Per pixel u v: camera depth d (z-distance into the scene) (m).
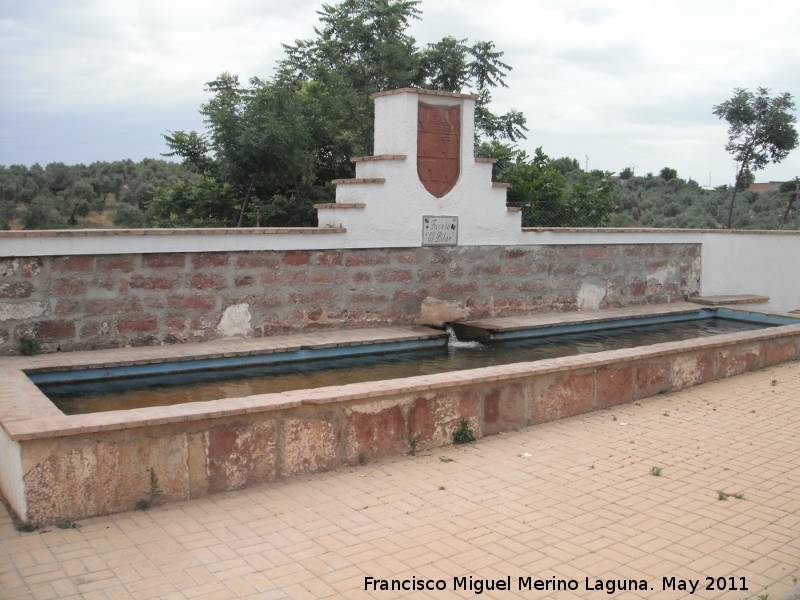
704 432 6.61
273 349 8.71
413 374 8.55
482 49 18.14
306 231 9.63
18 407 5.30
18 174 23.56
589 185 16.81
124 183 25.45
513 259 11.69
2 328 7.76
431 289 10.88
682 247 13.79
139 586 3.70
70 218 19.61
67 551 4.09
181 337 8.82
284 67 17.09
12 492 4.51
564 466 5.66
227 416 4.97
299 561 4.00
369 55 16.98
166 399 7.29
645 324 12.35
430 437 6.05
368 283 10.29
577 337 11.23
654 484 5.29
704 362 8.45
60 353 8.02
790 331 9.64
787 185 28.06
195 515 4.62
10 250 7.67
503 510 4.77
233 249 9.09
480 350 10.11
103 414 4.78
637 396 7.72
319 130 13.97
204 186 14.01
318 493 5.04
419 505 4.84
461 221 11.06
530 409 6.73
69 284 8.05
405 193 10.47
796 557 4.16
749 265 14.75
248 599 3.59
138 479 4.69
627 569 3.98
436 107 10.68
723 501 4.98
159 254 8.58
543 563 4.03
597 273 12.70
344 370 8.68
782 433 6.59
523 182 15.63
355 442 5.63
